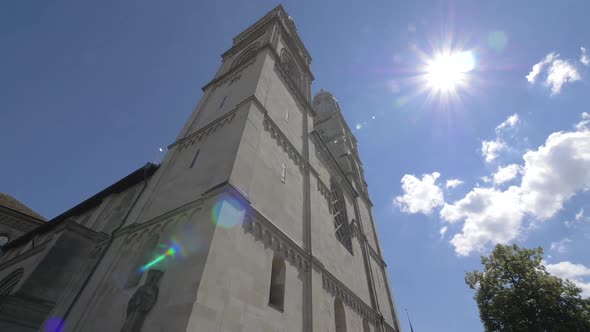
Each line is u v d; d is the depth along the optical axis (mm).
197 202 11797
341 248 22312
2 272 18391
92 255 14383
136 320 8656
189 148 17219
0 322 10945
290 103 22844
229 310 9055
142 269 11336
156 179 16188
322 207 20891
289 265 13703
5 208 30469
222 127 16391
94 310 10945
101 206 19328
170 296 8945
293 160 19062
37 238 23922
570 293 23344
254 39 28312
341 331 17406
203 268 8797
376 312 23531
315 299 14258
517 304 24062
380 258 32750
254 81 18953
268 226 13000
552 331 21891
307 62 35250
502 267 26969
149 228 12906
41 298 12188
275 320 11180
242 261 10602
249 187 12781
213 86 23781
